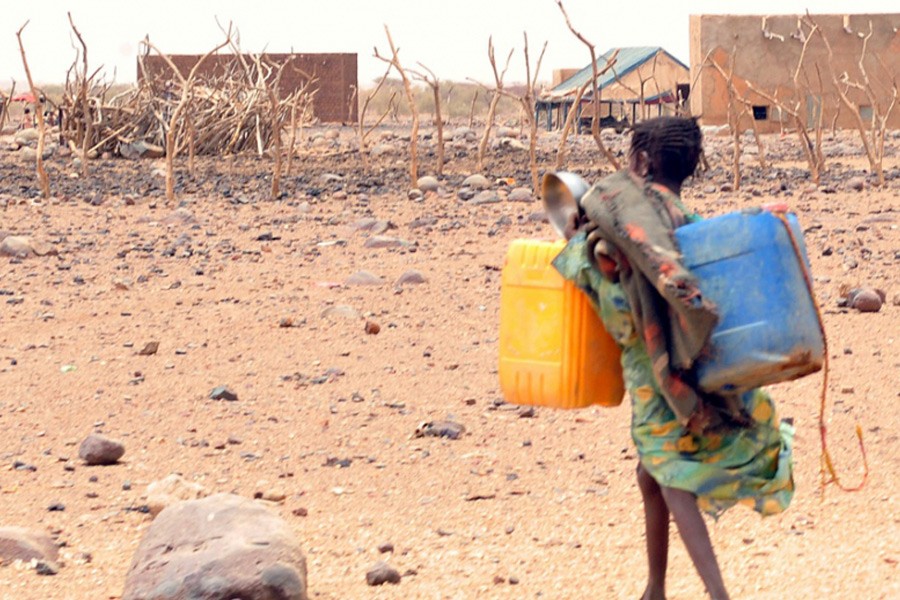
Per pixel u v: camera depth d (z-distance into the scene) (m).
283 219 29.39
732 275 6.50
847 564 8.45
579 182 7.14
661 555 7.41
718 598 6.52
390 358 15.21
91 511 9.96
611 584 8.20
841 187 35.16
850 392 13.11
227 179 40.75
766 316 6.45
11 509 9.98
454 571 8.51
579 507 9.88
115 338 16.42
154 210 31.94
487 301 18.67
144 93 56.06
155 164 47.84
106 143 53.81
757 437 6.87
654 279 6.40
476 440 11.84
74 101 54.19
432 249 24.25
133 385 14.04
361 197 33.91
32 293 19.75
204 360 15.19
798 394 13.14
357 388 13.86
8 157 52.53
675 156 6.99
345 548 9.01
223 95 55.84
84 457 11.27
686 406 6.58
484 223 28.27
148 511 9.89
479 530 9.38
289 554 7.62
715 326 6.46
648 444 6.85
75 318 17.77
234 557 7.44
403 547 9.02
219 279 20.97
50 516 9.81
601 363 7.12
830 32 78.44
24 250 23.64
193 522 7.91
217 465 11.17
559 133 76.00
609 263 6.77
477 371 14.57
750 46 78.38
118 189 37.41
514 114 130.50
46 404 13.27
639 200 6.66
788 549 8.79
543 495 10.21
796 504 9.77
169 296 19.42
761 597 7.93
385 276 21.02
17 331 16.92
